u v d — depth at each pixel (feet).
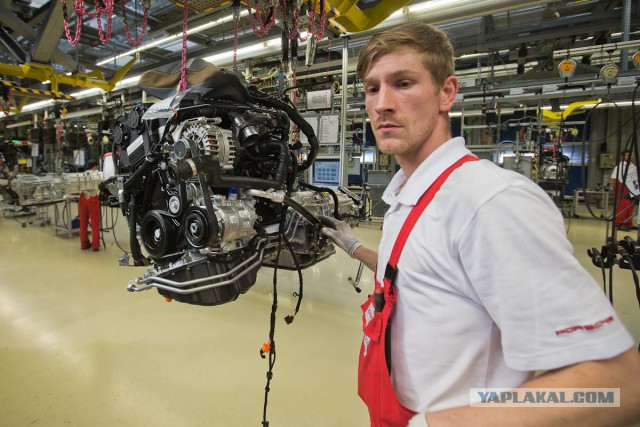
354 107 24.34
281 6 8.09
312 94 15.28
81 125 26.35
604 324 1.62
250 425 5.82
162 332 8.91
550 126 25.50
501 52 22.81
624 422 1.53
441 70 2.45
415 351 2.30
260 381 6.98
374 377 2.57
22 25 16.43
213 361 7.64
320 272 13.99
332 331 9.16
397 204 2.76
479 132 40.52
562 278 1.69
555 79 17.63
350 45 19.33
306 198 7.74
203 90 5.92
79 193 18.66
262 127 6.59
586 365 1.59
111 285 12.35
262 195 5.36
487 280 1.89
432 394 2.18
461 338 2.14
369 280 13.12
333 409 6.24
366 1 12.30
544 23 17.56
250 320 9.67
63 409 6.13
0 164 26.08
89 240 18.29
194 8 8.30
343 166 14.99
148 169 6.46
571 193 38.29
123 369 7.31
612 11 16.63
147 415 6.01
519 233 1.79
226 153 5.83
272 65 17.79
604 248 7.72
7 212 28.12
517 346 1.75
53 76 18.86
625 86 16.01
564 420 1.54
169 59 24.50
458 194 2.08
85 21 18.72
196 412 6.10
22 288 11.98
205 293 5.53
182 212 5.89
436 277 2.23
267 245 6.60
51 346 8.19
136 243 6.68
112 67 26.78
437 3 11.64
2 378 6.98
